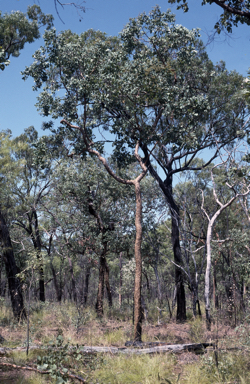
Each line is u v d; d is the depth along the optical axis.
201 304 18.62
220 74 14.87
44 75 13.09
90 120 14.01
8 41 14.83
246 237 12.96
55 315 11.96
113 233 15.70
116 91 11.34
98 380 5.48
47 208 17.42
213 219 11.77
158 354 7.16
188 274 13.95
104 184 15.90
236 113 14.02
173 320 14.47
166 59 13.41
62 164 15.00
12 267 12.34
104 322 11.77
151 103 12.27
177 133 12.47
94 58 12.09
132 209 16.12
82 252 16.75
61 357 5.20
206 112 14.11
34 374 5.59
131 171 17.06
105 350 7.38
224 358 6.35
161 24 13.17
